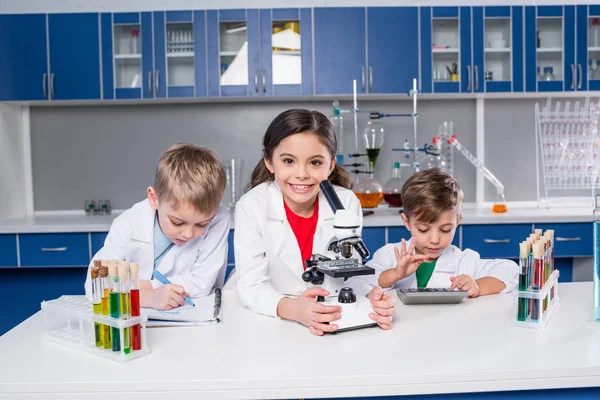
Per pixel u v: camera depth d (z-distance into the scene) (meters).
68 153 3.71
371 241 3.00
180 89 3.33
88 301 1.13
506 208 3.34
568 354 0.96
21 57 3.32
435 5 3.38
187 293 1.40
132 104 3.68
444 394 0.91
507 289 1.44
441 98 3.67
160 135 3.70
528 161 3.72
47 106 3.69
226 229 1.59
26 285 3.30
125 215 1.57
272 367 0.91
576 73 3.34
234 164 3.58
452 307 1.30
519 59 3.34
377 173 3.68
